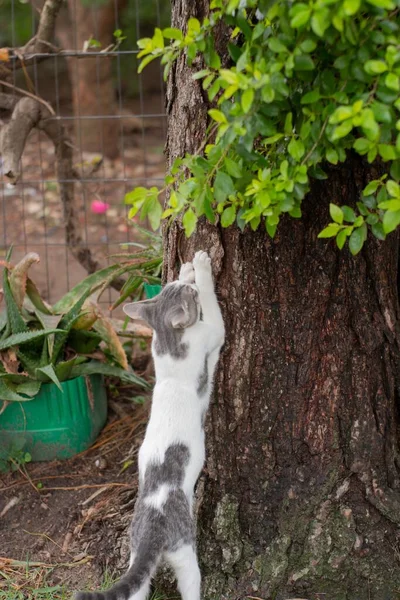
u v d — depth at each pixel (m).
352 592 3.30
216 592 3.35
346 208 2.47
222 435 3.38
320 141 2.40
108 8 8.83
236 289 3.21
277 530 3.37
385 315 3.24
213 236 3.20
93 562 3.61
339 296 3.17
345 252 3.12
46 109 4.98
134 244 4.98
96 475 4.23
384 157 2.21
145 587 2.97
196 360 3.20
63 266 6.92
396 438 3.41
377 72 2.10
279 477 3.37
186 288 3.23
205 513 3.45
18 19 10.13
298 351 3.23
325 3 1.97
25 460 4.29
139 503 3.12
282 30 2.23
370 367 3.25
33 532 3.86
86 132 9.15
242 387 3.31
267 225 2.64
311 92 2.31
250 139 2.38
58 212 8.06
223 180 2.42
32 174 8.91
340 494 3.31
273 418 3.32
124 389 5.00
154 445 3.13
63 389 4.29
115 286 5.26
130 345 5.08
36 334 4.02
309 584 3.30
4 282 4.16
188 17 3.07
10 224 7.87
